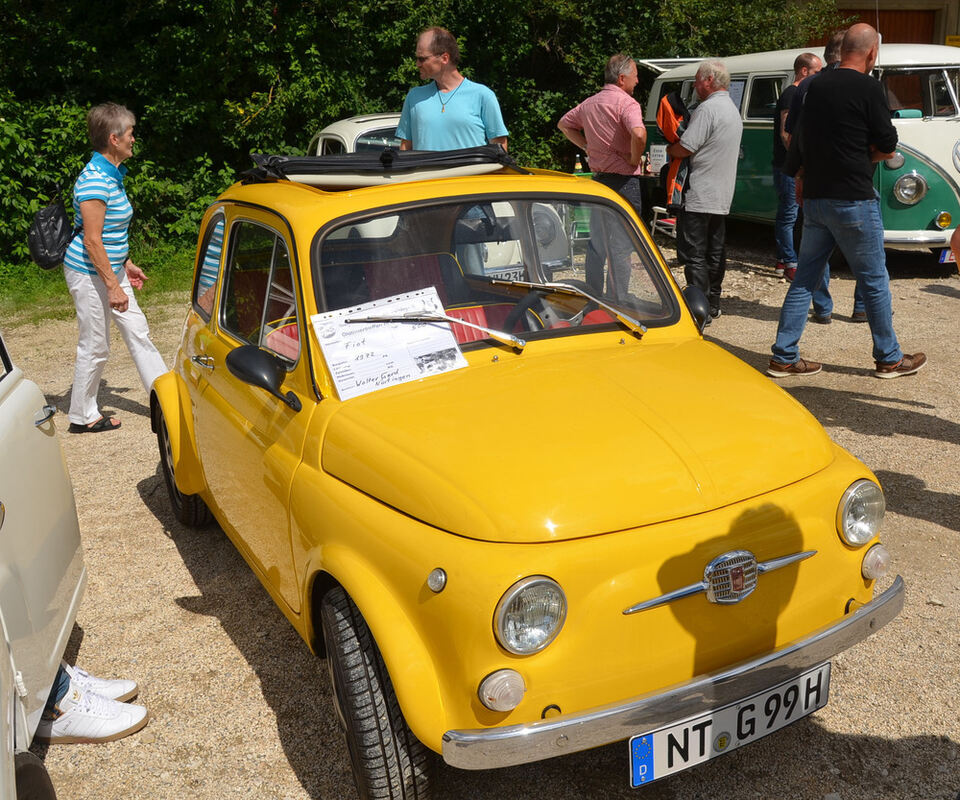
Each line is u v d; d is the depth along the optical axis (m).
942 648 3.80
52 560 3.32
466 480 2.69
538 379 3.21
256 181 4.20
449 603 2.50
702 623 2.67
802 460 2.93
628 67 8.11
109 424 7.18
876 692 3.55
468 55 16.64
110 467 6.39
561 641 2.52
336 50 15.69
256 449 3.57
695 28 16.20
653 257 3.91
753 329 8.58
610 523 2.60
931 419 6.23
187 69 14.87
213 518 5.30
